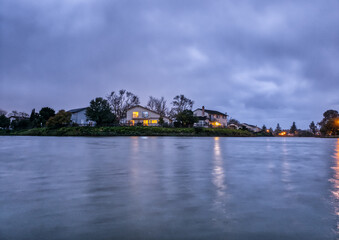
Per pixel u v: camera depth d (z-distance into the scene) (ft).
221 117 248.52
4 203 10.09
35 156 29.48
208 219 8.24
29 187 13.12
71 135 138.41
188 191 12.30
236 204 9.99
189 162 24.48
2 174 17.22
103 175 16.89
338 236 6.95
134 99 231.30
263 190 12.53
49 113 177.88
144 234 7.02
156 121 181.16
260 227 7.56
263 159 27.78
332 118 236.84
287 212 8.99
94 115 147.33
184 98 234.17
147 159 26.91
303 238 6.81
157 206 9.71
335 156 32.55
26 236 6.88
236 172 18.38
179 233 7.09
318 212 9.00
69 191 12.24
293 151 41.24
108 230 7.30
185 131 153.17
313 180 15.30
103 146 48.47
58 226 7.61
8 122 200.03
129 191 12.28
